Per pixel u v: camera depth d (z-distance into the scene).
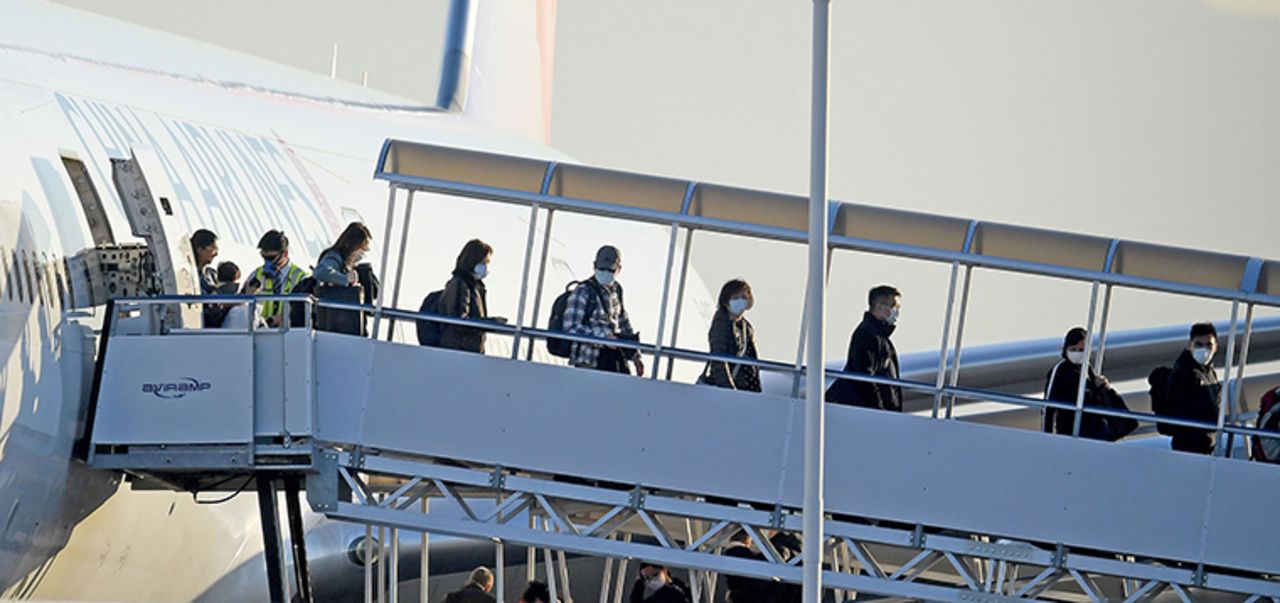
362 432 52.88
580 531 54.53
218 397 51.94
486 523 54.09
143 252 57.69
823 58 51.88
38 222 53.00
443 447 53.12
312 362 52.50
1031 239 55.72
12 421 49.44
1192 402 58.12
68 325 52.78
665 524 73.06
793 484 53.91
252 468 52.44
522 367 53.47
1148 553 54.41
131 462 51.91
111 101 69.12
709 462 53.75
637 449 53.66
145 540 59.84
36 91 61.53
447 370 53.25
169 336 52.28
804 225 55.03
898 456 54.31
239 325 55.41
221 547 66.94
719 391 53.97
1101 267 55.66
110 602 59.25
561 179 55.25
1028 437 54.53
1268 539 54.53
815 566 50.09
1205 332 58.69
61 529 53.47
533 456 53.34
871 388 56.50
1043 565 54.75
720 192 54.88
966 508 54.31
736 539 68.12
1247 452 60.56
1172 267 55.59
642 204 55.19
